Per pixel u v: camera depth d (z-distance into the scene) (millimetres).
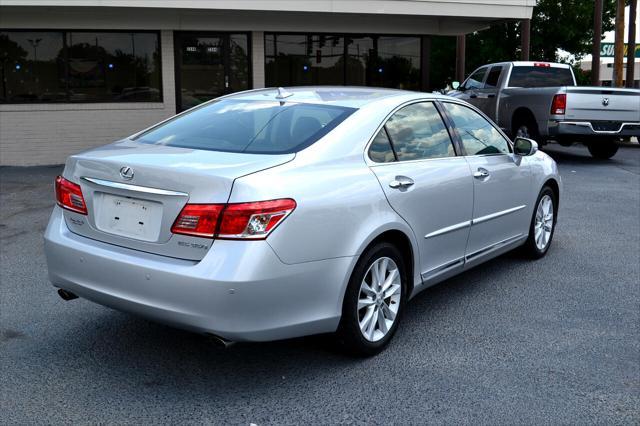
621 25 18062
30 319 4637
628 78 20594
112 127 13523
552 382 3699
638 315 4777
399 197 4086
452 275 4902
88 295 3725
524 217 5828
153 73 13695
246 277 3232
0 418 3285
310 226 3479
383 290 4043
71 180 3887
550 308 4918
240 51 14055
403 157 4305
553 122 12102
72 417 3305
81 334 4379
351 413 3359
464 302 5059
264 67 14188
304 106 4270
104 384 3670
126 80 13570
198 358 4020
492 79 14406
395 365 3916
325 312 3631
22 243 6852
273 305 3365
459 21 15383
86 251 3662
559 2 33469
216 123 4250
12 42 12914
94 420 3279
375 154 4090
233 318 3264
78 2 11758
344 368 3875
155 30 13508
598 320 4672
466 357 4031
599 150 14250
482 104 14523
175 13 13258
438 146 4699
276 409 3398
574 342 4270
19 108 13008
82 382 3691
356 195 3770
